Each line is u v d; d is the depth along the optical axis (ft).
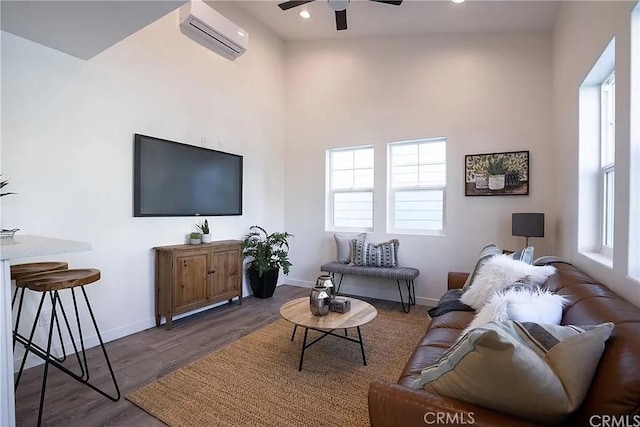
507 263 7.58
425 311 12.69
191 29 11.91
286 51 16.72
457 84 13.12
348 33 14.60
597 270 6.95
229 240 13.53
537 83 11.87
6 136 7.65
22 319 7.95
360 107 15.05
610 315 4.01
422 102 13.75
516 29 11.95
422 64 13.75
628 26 5.53
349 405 6.42
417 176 14.12
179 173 11.71
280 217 16.65
